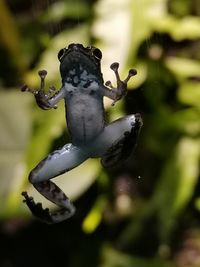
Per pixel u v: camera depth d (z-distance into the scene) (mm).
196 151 708
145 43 689
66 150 302
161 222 702
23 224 771
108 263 742
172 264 723
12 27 750
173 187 700
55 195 310
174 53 720
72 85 290
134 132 301
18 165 693
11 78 748
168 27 688
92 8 710
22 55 751
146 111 713
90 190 735
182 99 716
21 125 700
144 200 729
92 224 714
